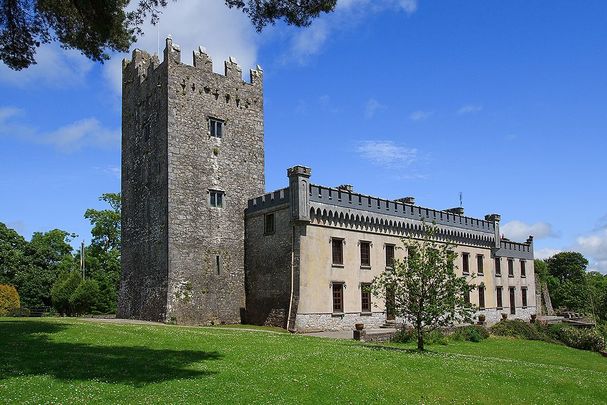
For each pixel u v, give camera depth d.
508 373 22.33
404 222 48.97
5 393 14.51
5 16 21.41
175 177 42.44
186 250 42.19
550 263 116.06
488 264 60.66
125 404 14.20
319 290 40.47
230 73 47.56
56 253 78.00
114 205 75.25
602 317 68.19
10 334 24.77
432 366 22.34
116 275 72.56
